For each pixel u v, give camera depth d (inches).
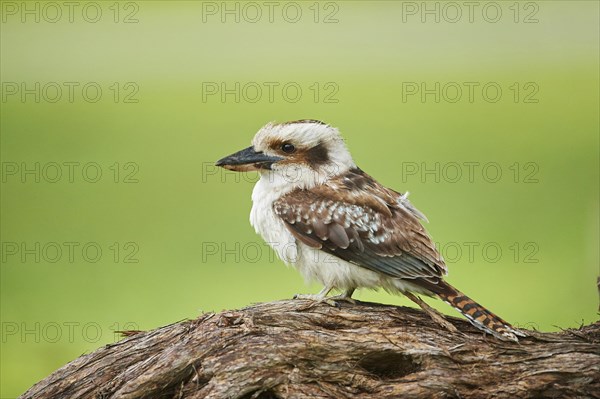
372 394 252.8
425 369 257.3
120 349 270.4
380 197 315.3
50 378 268.8
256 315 263.0
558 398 254.8
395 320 270.4
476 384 254.5
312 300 281.6
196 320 266.5
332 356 255.3
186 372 253.1
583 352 259.9
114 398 253.1
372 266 303.7
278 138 323.0
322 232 308.0
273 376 250.1
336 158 327.9
